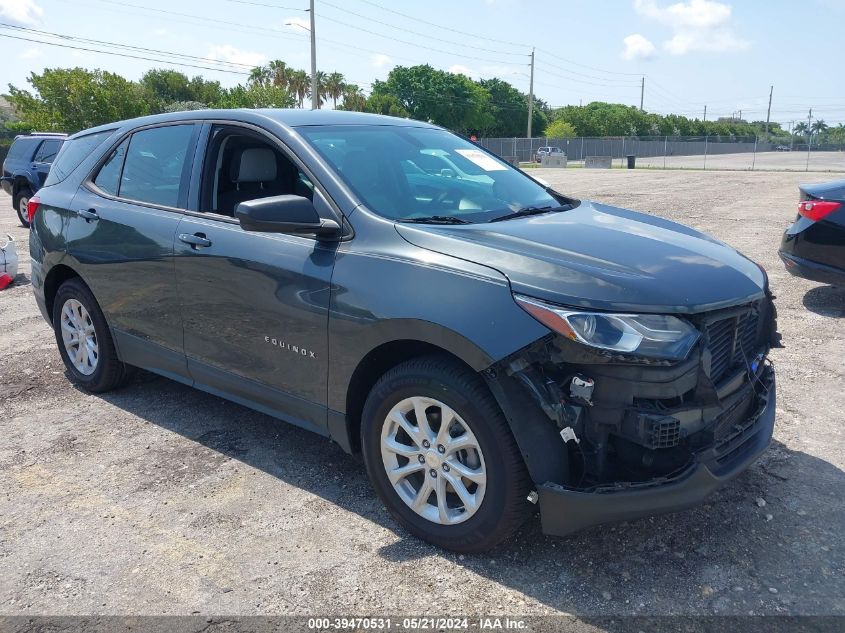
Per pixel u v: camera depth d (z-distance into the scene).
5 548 3.05
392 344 2.97
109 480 3.62
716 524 3.14
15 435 4.16
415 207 3.35
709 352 2.65
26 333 6.25
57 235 4.62
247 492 3.49
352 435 3.26
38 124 37.31
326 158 3.40
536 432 2.61
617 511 2.54
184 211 3.88
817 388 4.68
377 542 3.06
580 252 2.88
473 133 89.12
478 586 2.75
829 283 6.28
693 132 98.44
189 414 4.45
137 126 4.41
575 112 93.50
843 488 3.42
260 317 3.41
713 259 3.08
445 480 2.90
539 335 2.54
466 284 2.73
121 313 4.28
